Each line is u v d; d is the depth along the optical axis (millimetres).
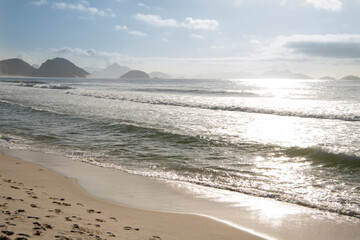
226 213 6738
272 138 15797
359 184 8852
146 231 5258
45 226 4602
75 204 6582
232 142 14750
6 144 14500
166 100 37844
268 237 5512
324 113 25672
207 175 9945
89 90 62188
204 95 49969
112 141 15227
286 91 67062
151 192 8203
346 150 11930
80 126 19266
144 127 17844
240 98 43750
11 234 4055
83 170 10383
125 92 55375
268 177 9695
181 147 14008
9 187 7332
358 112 26469
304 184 8969
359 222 6309
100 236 4555
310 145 13898
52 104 33031
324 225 6133
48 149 13617
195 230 5617
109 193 8023
